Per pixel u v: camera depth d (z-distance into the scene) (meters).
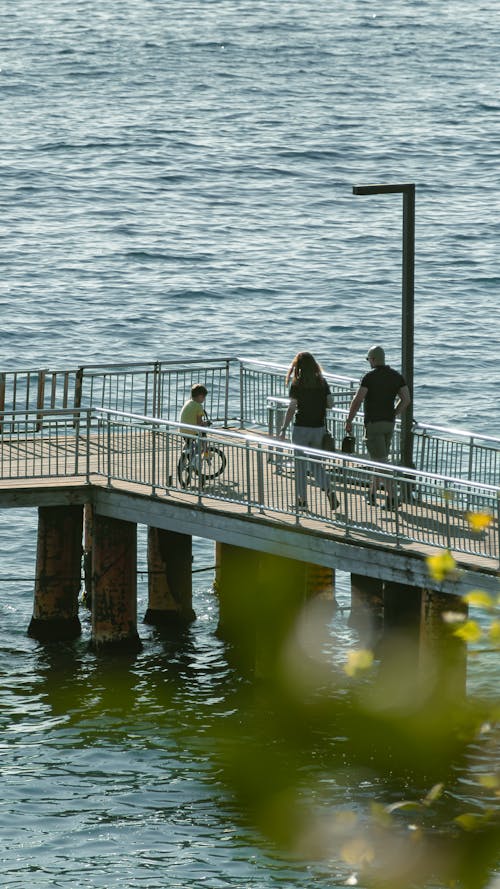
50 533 79.75
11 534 103.06
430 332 163.50
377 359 70.75
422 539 64.75
